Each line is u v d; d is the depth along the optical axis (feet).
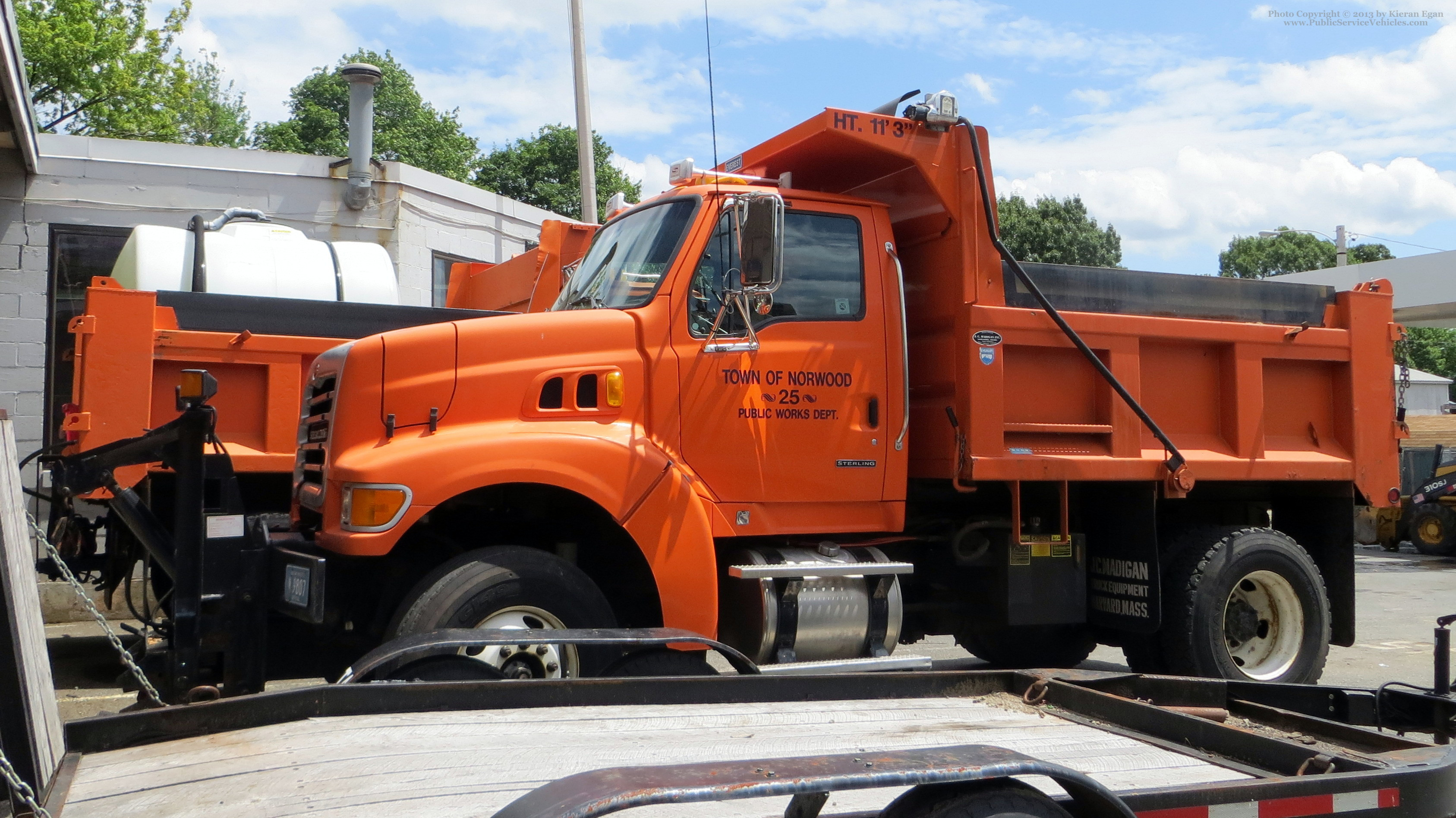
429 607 14.23
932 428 19.27
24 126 29.99
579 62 41.22
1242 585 21.63
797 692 12.79
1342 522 22.63
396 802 8.36
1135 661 21.88
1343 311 22.56
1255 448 21.22
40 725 8.40
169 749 9.88
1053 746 11.05
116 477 19.27
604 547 17.08
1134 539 20.17
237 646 15.20
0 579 8.00
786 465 17.37
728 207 16.60
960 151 19.02
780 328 17.53
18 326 34.01
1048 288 19.57
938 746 9.32
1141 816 8.54
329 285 25.35
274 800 8.38
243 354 21.03
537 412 15.76
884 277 18.56
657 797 6.48
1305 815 9.31
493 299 28.48
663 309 16.78
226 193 36.78
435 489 14.49
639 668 14.37
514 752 9.78
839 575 17.22
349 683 11.83
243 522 15.47
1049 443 19.36
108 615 28.17
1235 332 21.09
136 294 20.12
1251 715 13.29
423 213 40.24
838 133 18.11
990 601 20.12
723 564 17.58
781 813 8.89
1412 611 38.09
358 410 15.07
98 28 76.59
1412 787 9.95
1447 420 73.61
